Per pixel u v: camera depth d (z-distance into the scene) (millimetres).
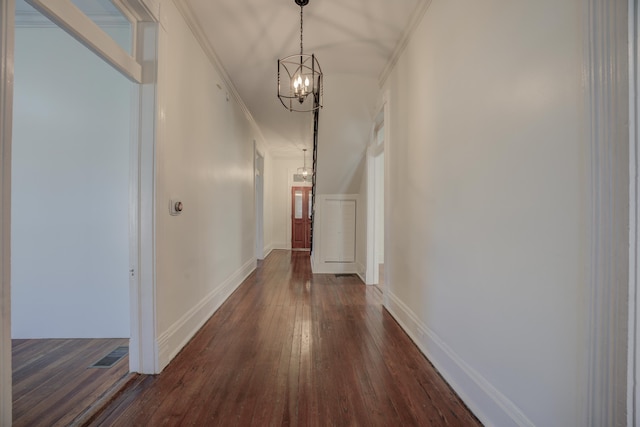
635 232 857
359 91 3748
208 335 2625
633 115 855
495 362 1451
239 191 4508
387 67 3312
